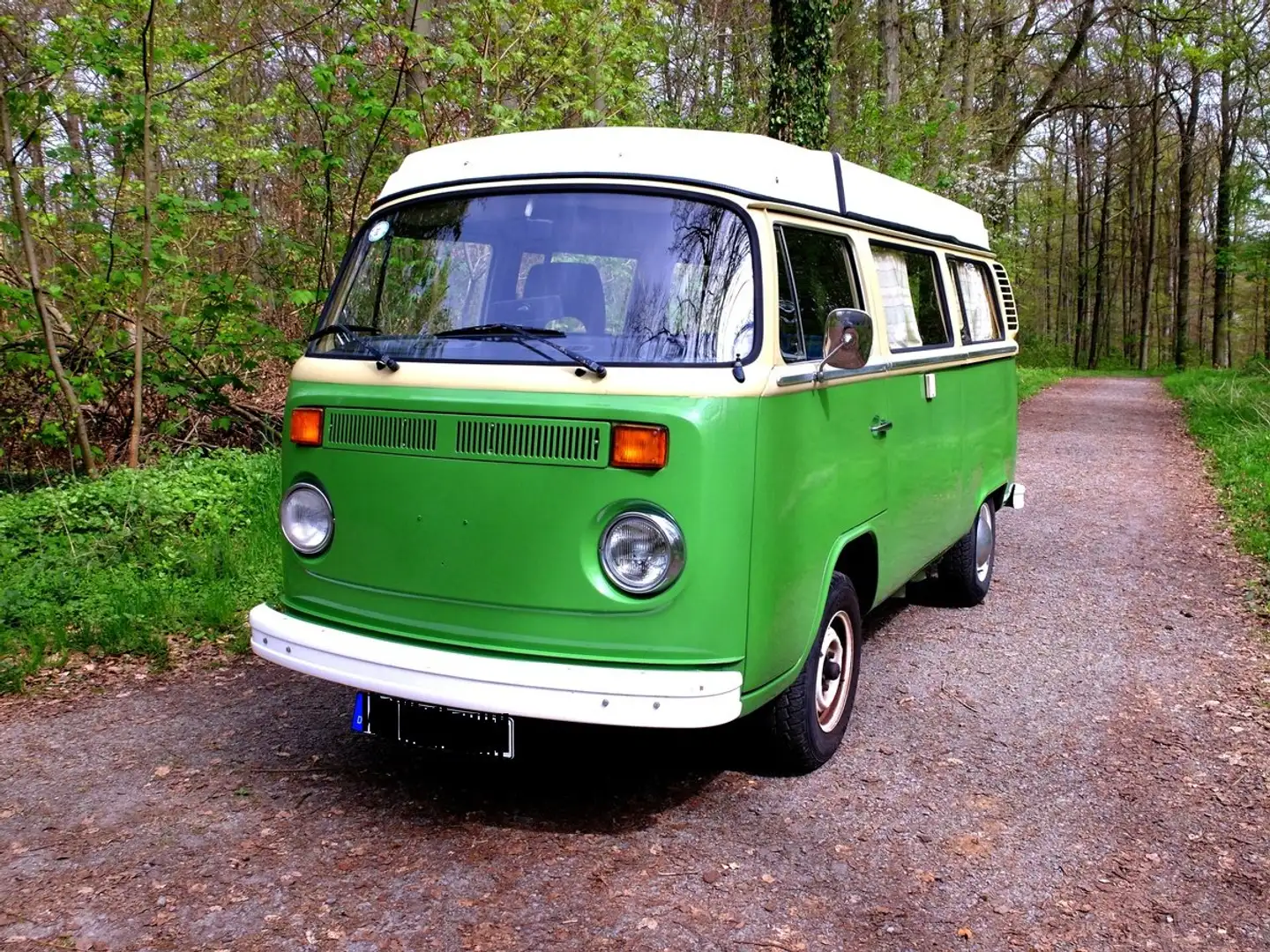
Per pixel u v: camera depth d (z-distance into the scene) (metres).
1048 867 3.62
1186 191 40.44
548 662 3.46
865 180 4.95
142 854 3.59
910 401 5.12
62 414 9.21
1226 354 49.28
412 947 3.07
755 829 3.85
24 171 8.76
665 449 3.35
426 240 4.09
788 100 11.98
